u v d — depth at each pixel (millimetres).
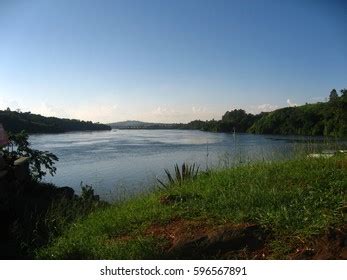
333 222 4863
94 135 102375
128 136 94750
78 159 34219
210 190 7117
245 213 5641
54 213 7840
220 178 8117
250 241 4934
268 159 9766
